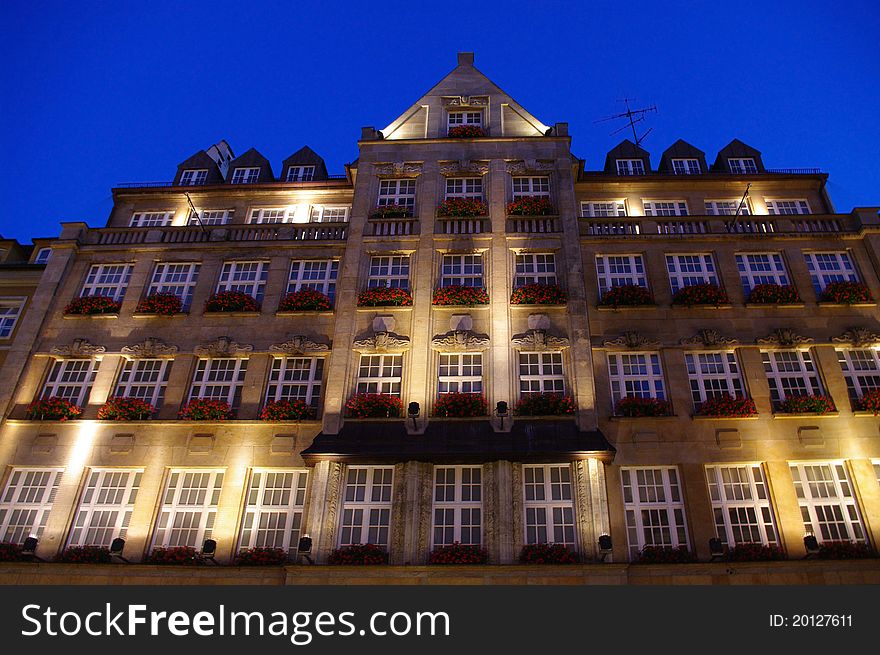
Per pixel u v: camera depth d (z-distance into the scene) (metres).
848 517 16.97
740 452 17.73
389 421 18.23
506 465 17.14
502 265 21.08
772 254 21.42
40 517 17.95
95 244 22.83
